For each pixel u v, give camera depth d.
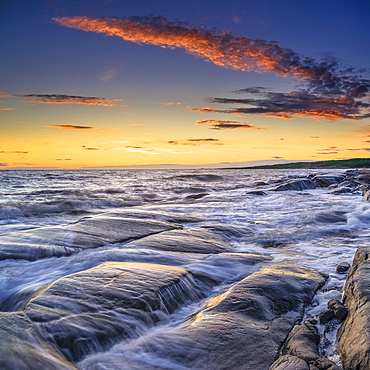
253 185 35.59
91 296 4.75
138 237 9.43
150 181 45.88
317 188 30.47
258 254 8.34
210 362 3.60
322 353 3.77
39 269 6.82
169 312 4.92
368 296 4.28
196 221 12.87
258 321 4.49
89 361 3.61
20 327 3.79
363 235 10.45
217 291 5.87
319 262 7.57
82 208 18.12
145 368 3.50
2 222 13.76
